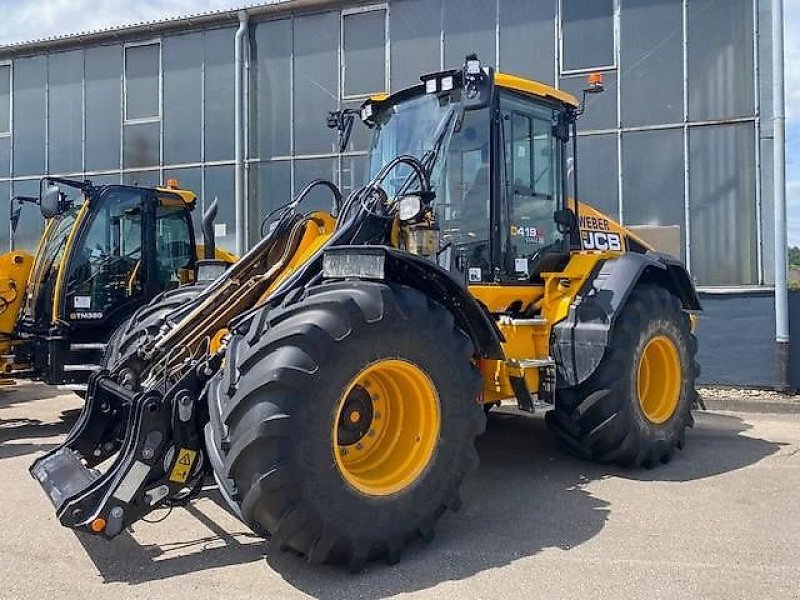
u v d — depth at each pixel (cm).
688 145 999
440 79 494
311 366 328
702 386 962
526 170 537
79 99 1376
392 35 1151
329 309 341
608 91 1034
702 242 991
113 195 809
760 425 721
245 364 335
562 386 520
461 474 377
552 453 590
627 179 1027
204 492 475
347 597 321
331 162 1194
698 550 374
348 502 336
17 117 1420
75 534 404
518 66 1081
